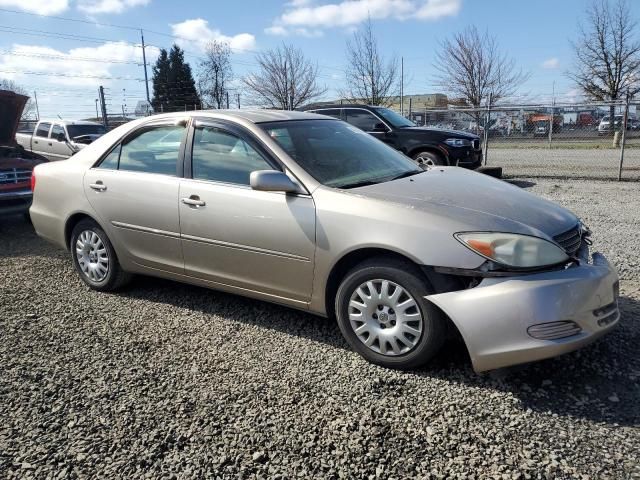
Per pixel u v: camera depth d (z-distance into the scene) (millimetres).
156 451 2654
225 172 4039
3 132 8164
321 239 3508
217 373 3396
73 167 4984
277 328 4059
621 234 6555
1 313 4461
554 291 2936
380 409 2947
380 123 11469
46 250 6625
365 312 3432
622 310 4121
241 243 3889
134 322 4238
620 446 2582
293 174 3721
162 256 4422
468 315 3012
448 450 2598
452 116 16984
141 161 4559
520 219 3264
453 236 3115
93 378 3365
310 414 2922
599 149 18797
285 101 36469
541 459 2508
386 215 3309
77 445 2713
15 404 3088
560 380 3182
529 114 18609
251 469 2516
